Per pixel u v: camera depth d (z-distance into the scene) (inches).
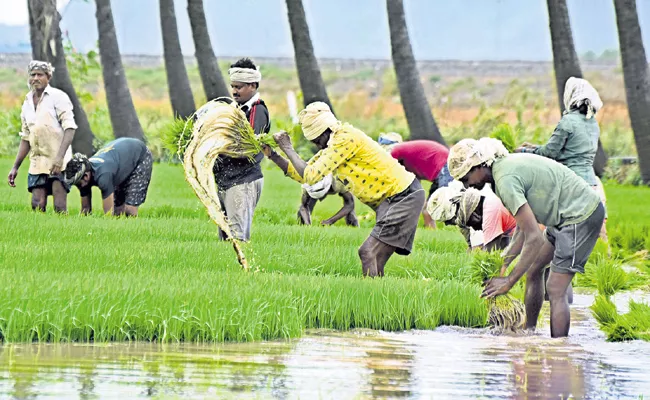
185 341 705.0
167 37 2839.6
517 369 658.8
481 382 615.5
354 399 558.3
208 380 588.7
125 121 2728.8
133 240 1115.3
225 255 1003.9
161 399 541.0
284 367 634.2
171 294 736.3
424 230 1465.3
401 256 1085.8
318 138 936.9
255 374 610.2
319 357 671.8
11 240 1047.0
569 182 789.2
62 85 2556.6
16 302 693.3
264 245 1092.5
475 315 843.4
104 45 2716.5
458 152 780.6
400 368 646.5
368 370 636.7
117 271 879.7
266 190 2187.5
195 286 772.6
